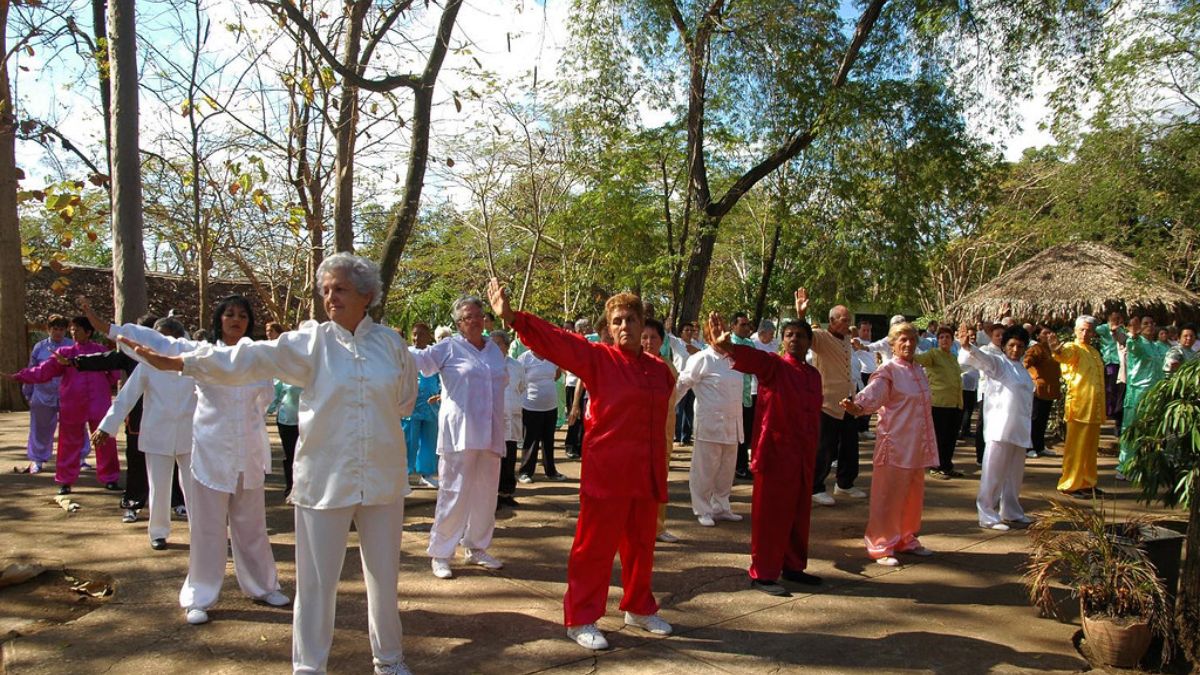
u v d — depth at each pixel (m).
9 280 15.05
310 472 3.59
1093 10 13.53
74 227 10.43
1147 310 16.98
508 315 4.20
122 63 7.22
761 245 23.36
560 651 4.31
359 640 4.38
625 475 4.35
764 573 5.34
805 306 5.72
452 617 4.77
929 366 9.50
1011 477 7.27
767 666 4.21
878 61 14.88
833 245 15.36
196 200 10.36
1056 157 25.06
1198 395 4.67
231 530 4.79
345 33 8.43
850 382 8.14
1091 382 8.37
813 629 4.73
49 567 5.53
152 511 5.90
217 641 4.31
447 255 23.67
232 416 4.62
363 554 3.80
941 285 27.11
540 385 9.02
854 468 8.45
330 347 3.69
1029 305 17.36
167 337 4.87
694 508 7.18
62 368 7.62
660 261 14.84
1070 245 18.45
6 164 14.79
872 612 5.04
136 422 6.79
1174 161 19.42
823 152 14.85
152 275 23.53
